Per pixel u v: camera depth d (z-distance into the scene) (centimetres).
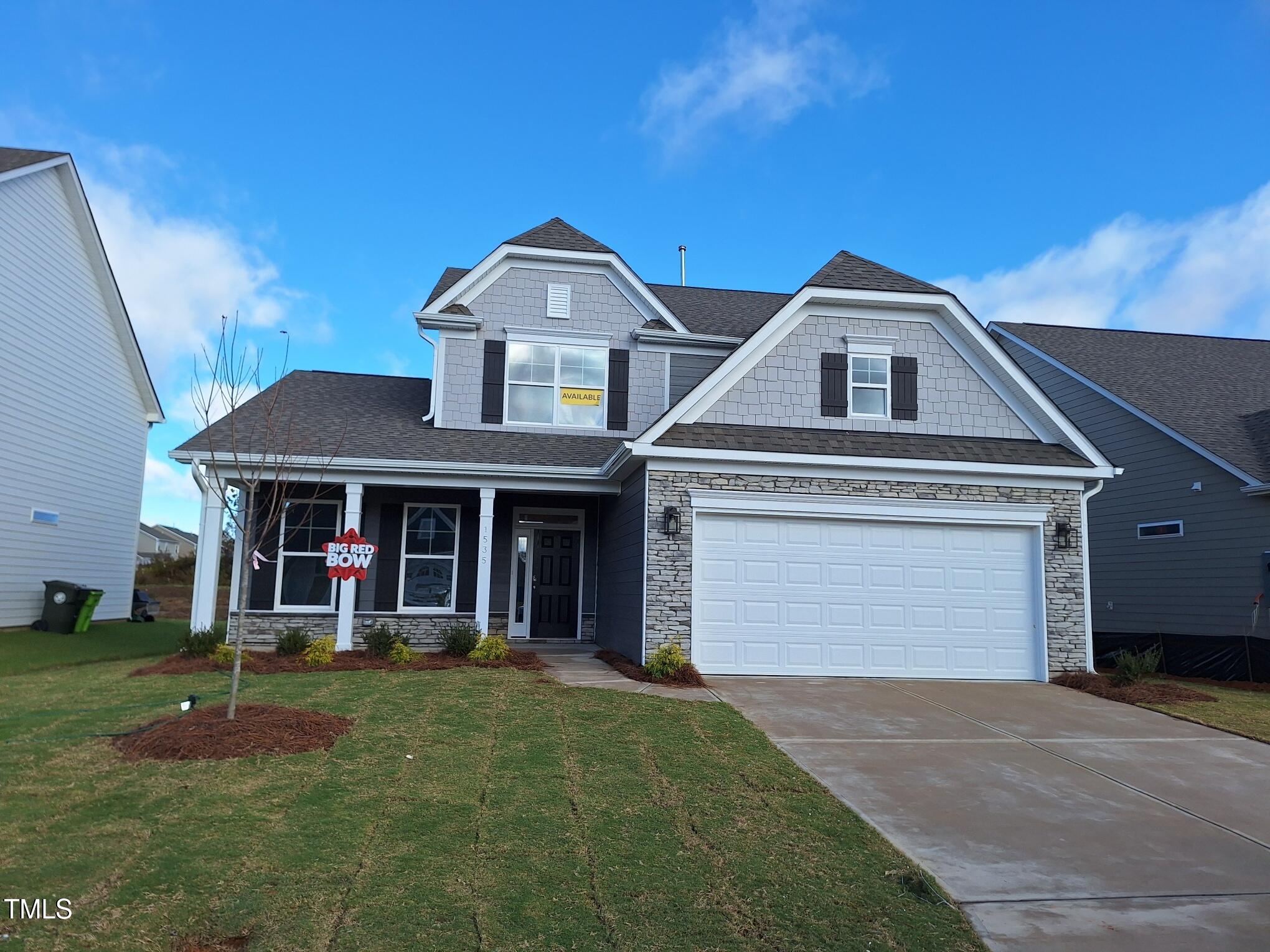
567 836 542
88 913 414
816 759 767
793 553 1220
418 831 538
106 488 1991
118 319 1986
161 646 1524
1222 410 1689
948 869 534
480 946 403
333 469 1300
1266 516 1412
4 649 1355
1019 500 1264
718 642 1189
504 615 1552
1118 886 517
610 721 847
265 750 686
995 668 1238
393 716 837
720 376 1262
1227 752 855
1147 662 1209
